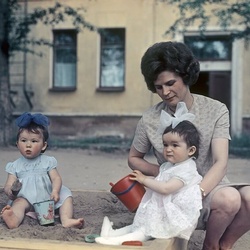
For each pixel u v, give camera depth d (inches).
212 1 469.1
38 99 624.4
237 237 112.0
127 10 599.8
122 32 610.5
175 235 99.2
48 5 612.4
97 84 611.8
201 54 589.3
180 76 105.0
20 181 125.8
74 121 617.0
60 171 278.2
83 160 345.7
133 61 600.4
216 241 109.6
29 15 545.3
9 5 458.3
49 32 620.1
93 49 612.4
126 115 602.5
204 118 109.7
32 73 625.3
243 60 572.4
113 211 145.9
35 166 127.7
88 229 114.8
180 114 105.2
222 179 110.6
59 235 106.3
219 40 584.7
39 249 88.0
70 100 618.8
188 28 583.2
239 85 573.3
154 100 596.1
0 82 439.2
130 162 117.3
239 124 572.7
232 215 104.7
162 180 103.6
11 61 625.6
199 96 113.0
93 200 150.0
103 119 609.6
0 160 313.7
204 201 105.5
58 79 629.6
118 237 98.6
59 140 559.5
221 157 106.1
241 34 473.1
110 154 408.2
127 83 602.5
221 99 585.3
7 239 91.1
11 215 112.1
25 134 126.8
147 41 595.5
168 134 104.1
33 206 120.8
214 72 586.9
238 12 462.6
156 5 591.8
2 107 435.8
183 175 101.3
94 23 607.5
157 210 101.5
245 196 105.2
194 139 104.1
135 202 107.8
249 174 289.7
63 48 627.5
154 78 106.2
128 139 582.9
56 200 121.0
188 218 99.4
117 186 109.2
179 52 104.3
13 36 515.5
